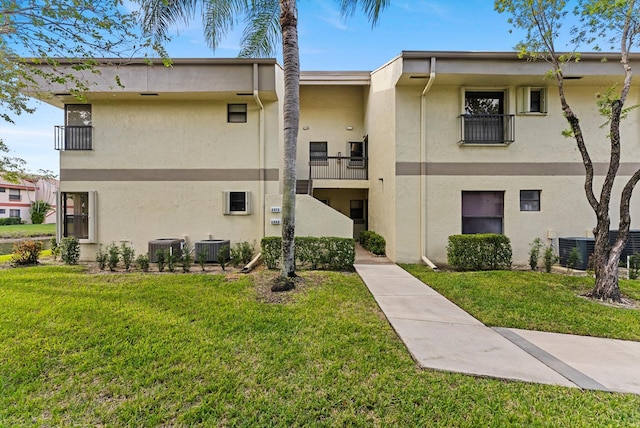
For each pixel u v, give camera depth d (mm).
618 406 2580
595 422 2396
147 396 2736
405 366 3207
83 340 3752
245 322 4309
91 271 7465
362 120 13617
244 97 9250
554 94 8922
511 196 8961
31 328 4070
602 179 8883
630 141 8898
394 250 9070
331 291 5719
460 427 2359
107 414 2525
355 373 3086
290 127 6047
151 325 4191
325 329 4098
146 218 9445
